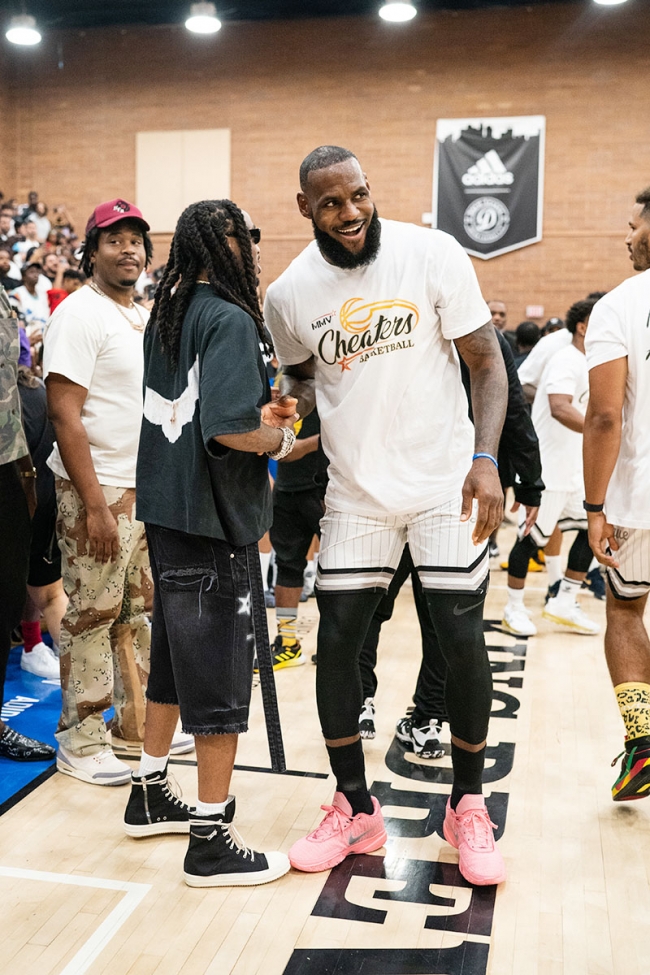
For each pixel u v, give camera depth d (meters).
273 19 10.85
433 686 2.87
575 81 10.37
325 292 2.13
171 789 2.47
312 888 2.13
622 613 2.63
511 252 10.68
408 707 3.29
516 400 3.03
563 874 2.21
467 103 10.59
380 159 10.82
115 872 2.20
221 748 2.09
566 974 1.82
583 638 4.35
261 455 2.09
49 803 2.58
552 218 10.56
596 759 2.89
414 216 10.80
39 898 2.08
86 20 11.12
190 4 10.70
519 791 2.66
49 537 3.56
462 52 10.55
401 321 2.09
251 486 2.06
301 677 3.75
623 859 2.28
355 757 2.27
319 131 10.91
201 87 11.10
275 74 10.94
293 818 2.49
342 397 2.17
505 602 5.07
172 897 2.09
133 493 2.72
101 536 2.59
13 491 2.66
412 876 2.19
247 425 1.90
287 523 3.79
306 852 2.21
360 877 2.18
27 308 8.71
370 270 2.10
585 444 2.52
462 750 2.22
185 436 2.03
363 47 10.73
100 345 2.62
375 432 2.15
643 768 2.45
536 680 3.68
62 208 10.96
